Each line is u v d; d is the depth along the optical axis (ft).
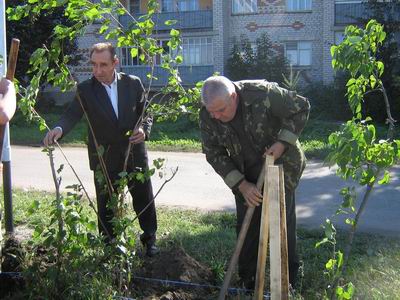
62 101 78.07
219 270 13.88
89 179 31.12
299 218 22.89
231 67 74.13
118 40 13.04
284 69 71.72
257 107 11.87
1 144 9.26
